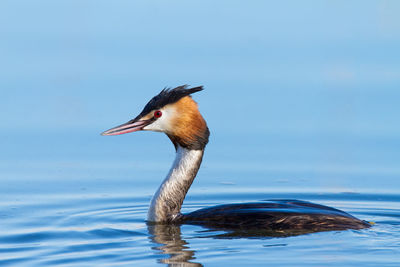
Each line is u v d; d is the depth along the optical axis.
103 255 12.74
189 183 15.35
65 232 14.57
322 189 18.62
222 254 12.55
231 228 14.09
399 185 18.77
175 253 12.70
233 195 18.27
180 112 15.20
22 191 18.44
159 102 15.24
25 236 14.30
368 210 16.64
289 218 13.85
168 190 15.27
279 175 19.83
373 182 19.06
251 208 14.57
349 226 13.83
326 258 12.20
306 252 12.52
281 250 12.65
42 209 16.83
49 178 19.52
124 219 15.77
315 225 13.73
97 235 14.22
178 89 15.36
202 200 17.89
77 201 17.58
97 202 17.52
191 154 15.36
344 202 17.52
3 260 12.54
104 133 15.11
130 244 13.45
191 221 14.82
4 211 16.62
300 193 18.34
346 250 12.58
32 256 12.77
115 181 19.36
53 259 12.55
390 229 13.99
